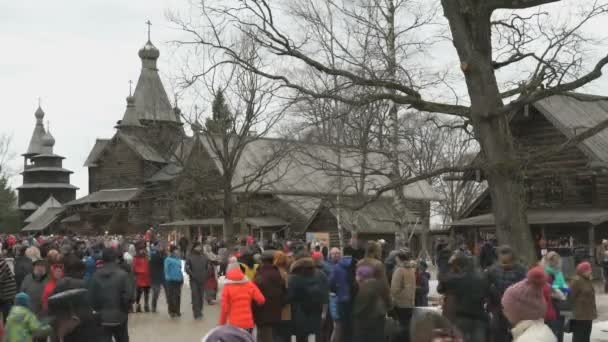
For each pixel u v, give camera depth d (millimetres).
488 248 24906
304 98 18406
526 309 5562
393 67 20906
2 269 13562
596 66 15203
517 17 16906
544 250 30547
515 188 16609
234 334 5809
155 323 20828
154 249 24125
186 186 59062
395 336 9461
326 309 15305
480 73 16438
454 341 4379
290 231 58094
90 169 90375
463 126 18312
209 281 26719
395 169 27328
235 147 40250
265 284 12750
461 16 16469
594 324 18156
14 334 9703
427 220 63219
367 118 28141
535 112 35625
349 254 14398
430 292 26266
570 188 34062
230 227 40469
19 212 116688
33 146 142500
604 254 30328
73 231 85000
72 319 8727
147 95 86875
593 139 34531
